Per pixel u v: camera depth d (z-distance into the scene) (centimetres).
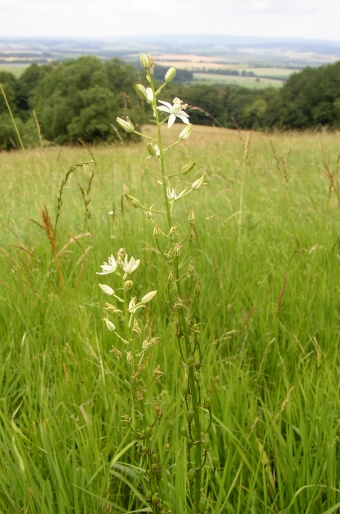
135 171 715
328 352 295
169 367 291
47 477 210
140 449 219
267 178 726
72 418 244
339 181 647
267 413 239
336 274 393
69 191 736
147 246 434
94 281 398
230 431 224
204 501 176
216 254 453
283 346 315
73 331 309
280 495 205
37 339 313
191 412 164
